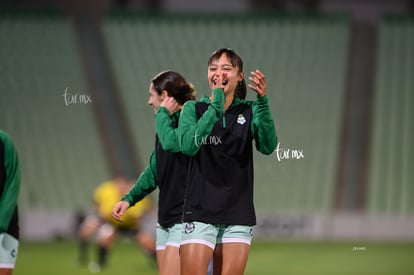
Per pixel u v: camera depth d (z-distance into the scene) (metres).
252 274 45.97
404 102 96.44
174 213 21.05
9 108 93.50
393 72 99.94
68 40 100.94
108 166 88.62
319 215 78.50
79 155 89.50
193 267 17.92
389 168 89.12
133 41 102.88
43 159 88.69
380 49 102.12
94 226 51.00
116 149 90.50
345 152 91.38
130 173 88.12
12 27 101.44
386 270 48.19
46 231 76.44
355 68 101.75
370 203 85.56
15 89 95.19
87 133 91.81
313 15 105.44
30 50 99.31
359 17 107.38
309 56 100.38
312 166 89.31
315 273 46.53
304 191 86.75
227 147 18.44
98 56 101.81
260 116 18.33
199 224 18.16
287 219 78.50
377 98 97.00
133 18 105.94
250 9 107.81
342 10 107.31
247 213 18.44
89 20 106.06
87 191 85.75
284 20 104.75
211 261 20.73
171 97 21.14
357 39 105.56
